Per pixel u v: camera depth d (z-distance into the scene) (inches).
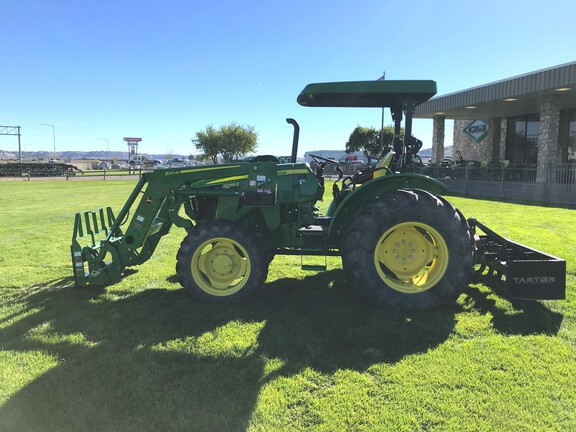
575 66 517.7
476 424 93.5
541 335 135.3
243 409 99.9
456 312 154.8
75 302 174.2
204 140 2222.0
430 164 804.0
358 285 157.9
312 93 170.4
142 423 95.8
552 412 97.1
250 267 166.9
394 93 169.2
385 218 155.0
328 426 93.7
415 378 111.3
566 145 775.7
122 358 124.8
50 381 113.0
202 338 137.0
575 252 237.6
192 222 187.0
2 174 1643.7
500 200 552.1
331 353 125.6
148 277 209.5
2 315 161.5
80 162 3238.2
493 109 769.6
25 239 316.2
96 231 207.9
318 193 179.3
